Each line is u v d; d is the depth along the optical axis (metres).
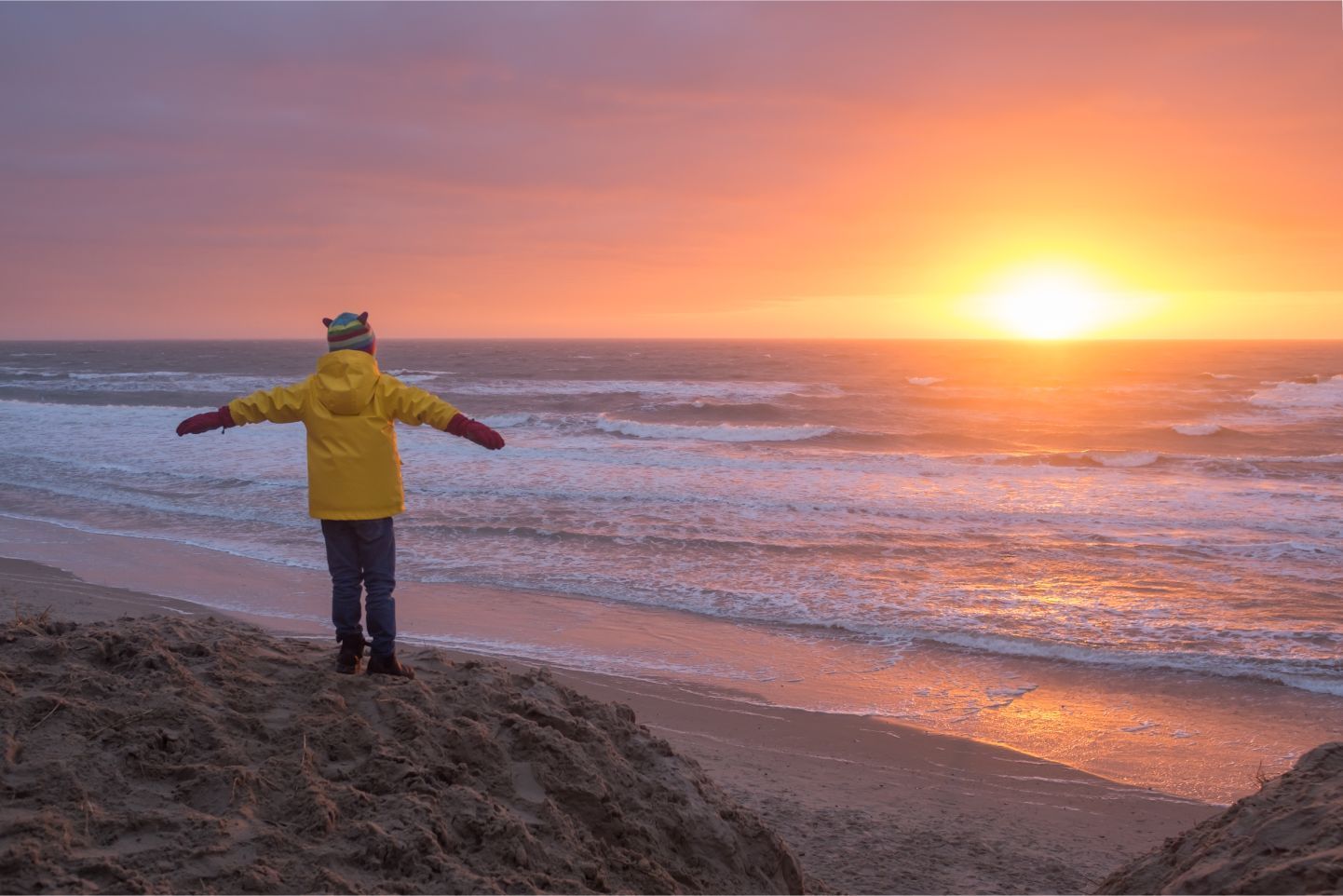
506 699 3.91
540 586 13.46
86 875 2.47
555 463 24.80
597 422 36.09
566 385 58.47
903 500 20.25
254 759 3.13
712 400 46.81
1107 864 6.22
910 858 6.05
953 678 10.14
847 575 14.21
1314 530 17.61
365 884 2.69
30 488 20.58
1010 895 5.61
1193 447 32.09
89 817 2.69
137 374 68.94
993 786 7.61
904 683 10.01
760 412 42.31
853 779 7.61
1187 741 8.59
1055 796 7.45
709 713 9.06
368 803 3.01
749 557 15.23
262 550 15.20
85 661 3.62
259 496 19.77
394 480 3.93
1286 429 37.06
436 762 3.32
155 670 3.54
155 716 3.20
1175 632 11.56
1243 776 7.91
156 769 2.96
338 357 3.87
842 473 23.89
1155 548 15.99
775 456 27.11
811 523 17.81
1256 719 9.08
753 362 89.75
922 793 7.39
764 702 9.38
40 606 11.39
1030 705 9.42
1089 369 75.44
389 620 3.96
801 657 10.77
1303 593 13.24
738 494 20.78
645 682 9.87
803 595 13.11
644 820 3.54
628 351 130.25
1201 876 3.39
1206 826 3.96
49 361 93.06
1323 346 167.25
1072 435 34.78
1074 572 14.42
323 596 12.51
